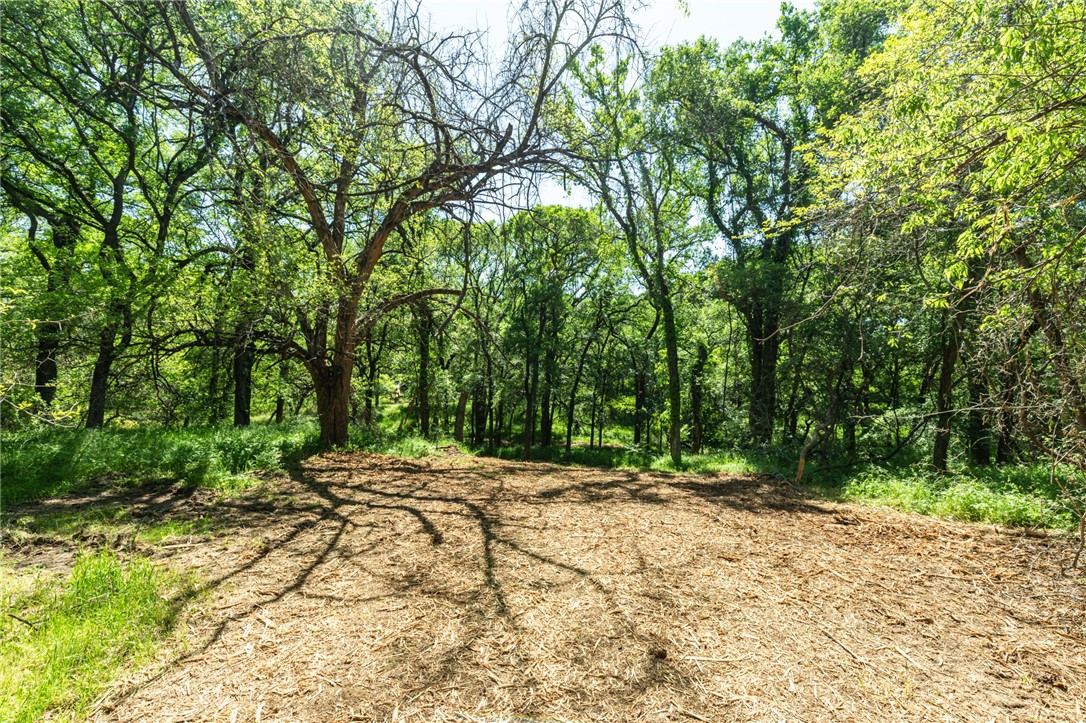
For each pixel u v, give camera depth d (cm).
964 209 428
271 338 945
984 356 482
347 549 464
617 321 2486
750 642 310
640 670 277
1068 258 394
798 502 729
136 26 1031
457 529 533
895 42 496
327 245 929
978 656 300
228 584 377
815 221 573
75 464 699
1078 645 315
